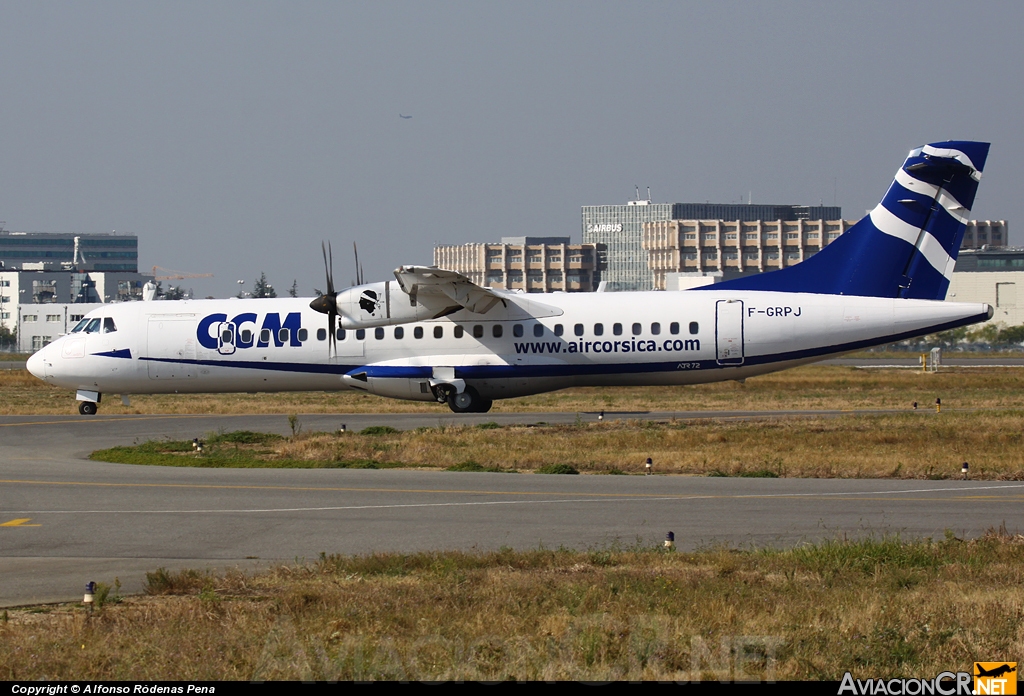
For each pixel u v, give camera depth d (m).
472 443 101.19
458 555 55.56
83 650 39.56
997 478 80.81
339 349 132.38
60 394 196.25
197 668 37.81
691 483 79.12
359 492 75.75
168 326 136.12
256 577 52.16
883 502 70.88
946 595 47.34
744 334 125.62
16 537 62.06
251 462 90.81
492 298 127.19
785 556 55.41
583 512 68.19
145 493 75.69
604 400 163.25
